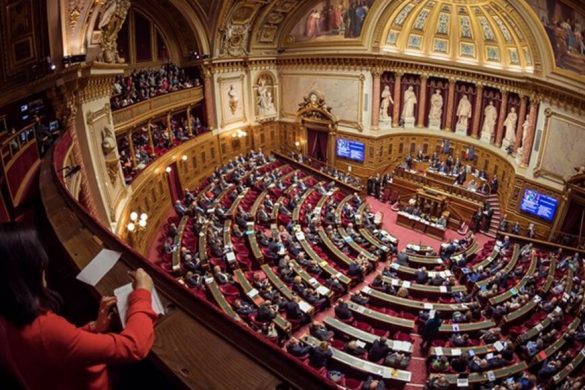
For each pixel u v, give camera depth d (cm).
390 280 1880
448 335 1600
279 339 1525
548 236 2434
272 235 2159
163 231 2333
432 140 3222
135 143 2459
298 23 3219
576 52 2064
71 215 523
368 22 2906
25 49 1120
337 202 2814
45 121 1281
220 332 293
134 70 2722
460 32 2844
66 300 395
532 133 2492
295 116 3516
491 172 2941
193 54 2958
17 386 189
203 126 3156
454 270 2131
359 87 3131
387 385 1323
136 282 259
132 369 297
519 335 1570
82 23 1352
